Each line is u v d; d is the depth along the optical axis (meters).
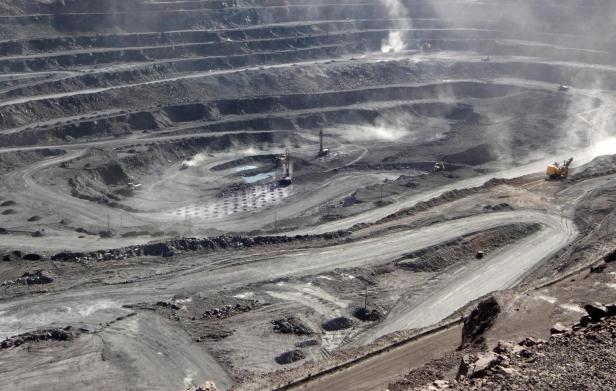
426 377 28.97
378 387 32.94
